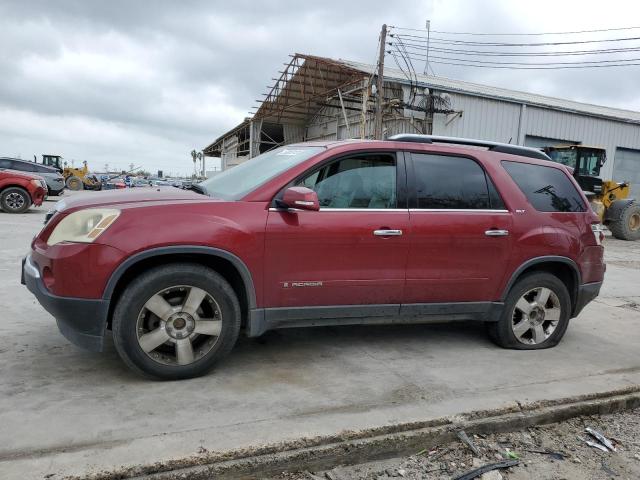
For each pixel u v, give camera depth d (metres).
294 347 4.35
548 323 4.70
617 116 27.41
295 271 3.70
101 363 3.75
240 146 38.50
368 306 3.97
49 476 2.35
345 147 3.95
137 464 2.46
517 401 3.40
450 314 4.30
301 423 2.94
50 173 22.09
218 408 3.11
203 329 3.52
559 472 2.88
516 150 4.69
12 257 7.74
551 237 4.47
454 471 2.82
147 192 3.89
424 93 22.02
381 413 3.12
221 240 3.45
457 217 4.14
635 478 2.88
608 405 3.60
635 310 6.50
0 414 2.90
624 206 16.14
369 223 3.85
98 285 3.23
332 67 22.98
